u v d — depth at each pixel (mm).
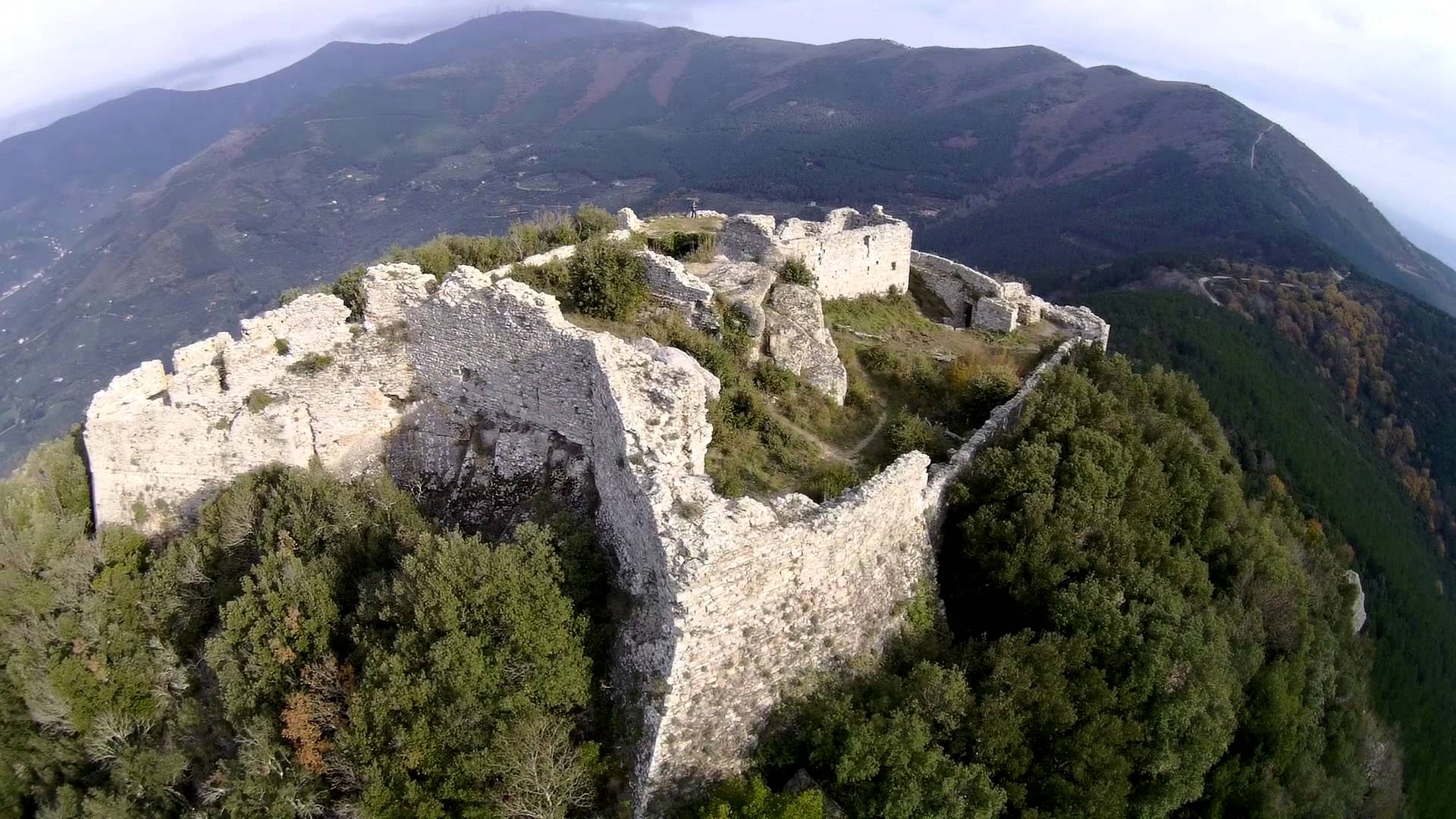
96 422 27000
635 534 19641
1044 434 28156
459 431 27031
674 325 29500
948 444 29656
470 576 19266
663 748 17734
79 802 22891
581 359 23391
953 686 19828
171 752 22406
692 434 21625
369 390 27391
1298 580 33719
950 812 17875
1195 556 28656
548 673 18484
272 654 20531
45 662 24516
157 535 28172
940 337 39531
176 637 24844
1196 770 21812
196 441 27391
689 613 17375
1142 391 35750
